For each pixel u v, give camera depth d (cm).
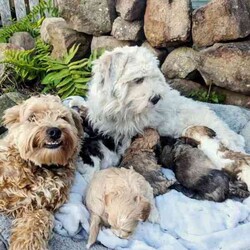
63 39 132
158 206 81
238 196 84
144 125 91
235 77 111
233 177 84
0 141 79
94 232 73
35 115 73
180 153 86
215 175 81
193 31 115
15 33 150
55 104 75
